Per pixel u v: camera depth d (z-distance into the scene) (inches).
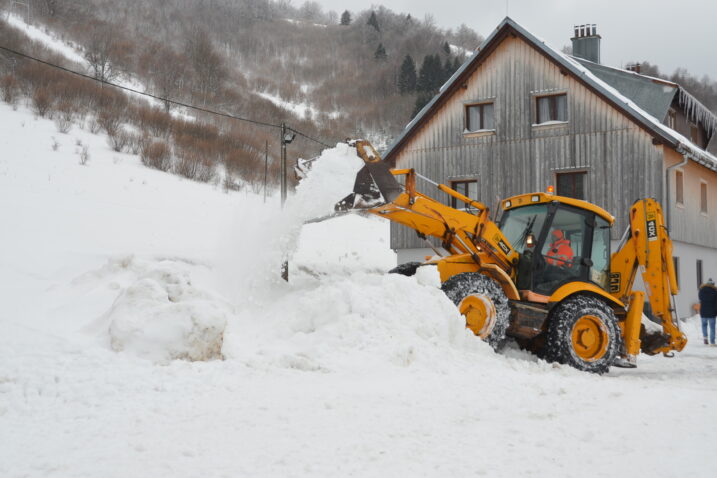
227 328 284.8
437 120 828.6
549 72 770.2
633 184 719.7
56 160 1079.0
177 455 140.9
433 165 828.0
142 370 221.3
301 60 3865.7
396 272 366.3
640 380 301.7
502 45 795.4
